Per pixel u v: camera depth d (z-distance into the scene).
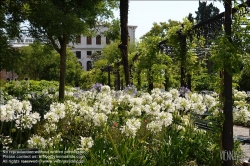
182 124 4.77
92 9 11.76
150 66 11.17
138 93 7.73
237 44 3.77
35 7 9.23
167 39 9.80
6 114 3.42
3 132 4.59
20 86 9.76
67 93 10.16
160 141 4.18
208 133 4.53
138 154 3.64
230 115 3.86
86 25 10.44
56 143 3.74
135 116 4.87
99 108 4.38
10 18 9.41
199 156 4.24
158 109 4.25
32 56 14.05
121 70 16.52
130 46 26.14
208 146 4.33
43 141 3.51
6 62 8.88
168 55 11.27
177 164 3.91
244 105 4.68
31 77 32.75
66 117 4.39
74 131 4.29
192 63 8.95
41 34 11.09
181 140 4.23
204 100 4.67
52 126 3.77
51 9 9.14
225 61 3.69
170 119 3.96
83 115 4.20
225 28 3.83
